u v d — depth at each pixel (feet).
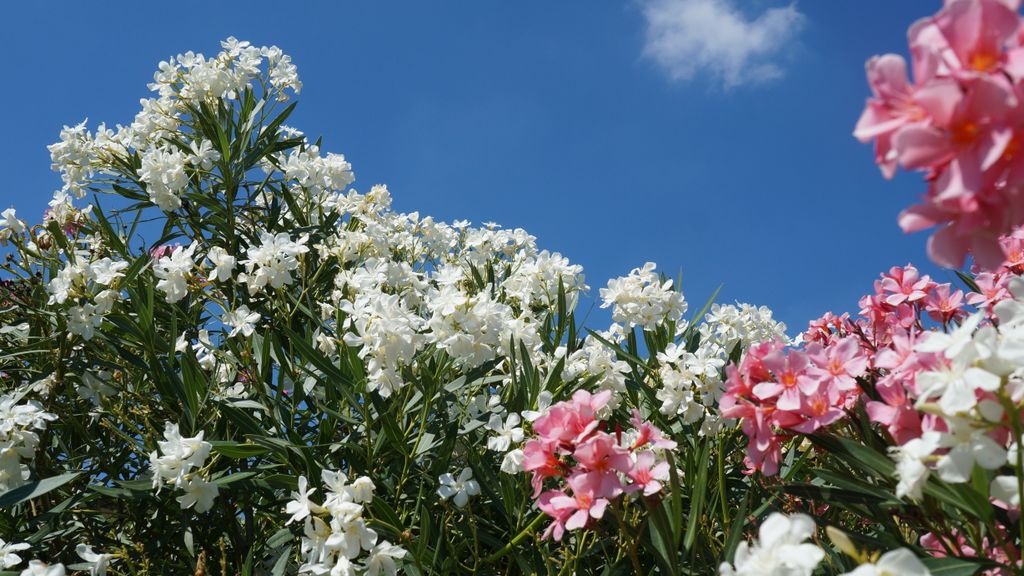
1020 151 2.91
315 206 11.88
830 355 5.07
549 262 10.19
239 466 8.27
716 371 7.82
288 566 8.18
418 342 7.04
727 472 7.93
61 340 8.77
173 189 9.95
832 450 5.13
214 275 8.35
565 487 6.18
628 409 9.04
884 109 3.14
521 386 7.68
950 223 3.16
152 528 8.30
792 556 3.39
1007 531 4.67
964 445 3.68
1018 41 2.95
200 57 11.61
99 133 11.60
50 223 9.66
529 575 6.58
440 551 7.06
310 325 9.38
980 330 3.77
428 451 7.90
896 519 6.12
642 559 6.98
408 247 12.64
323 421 7.96
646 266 9.60
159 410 8.88
